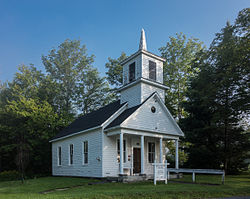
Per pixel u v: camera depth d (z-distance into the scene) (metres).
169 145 31.80
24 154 25.22
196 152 22.02
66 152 22.38
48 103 31.89
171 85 30.98
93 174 17.20
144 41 19.45
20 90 31.77
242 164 22.36
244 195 10.33
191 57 30.61
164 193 10.02
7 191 12.31
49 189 12.59
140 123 16.58
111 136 17.20
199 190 10.73
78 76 37.47
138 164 18.50
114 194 9.69
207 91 19.73
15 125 31.44
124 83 20.17
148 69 18.77
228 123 21.42
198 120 23.11
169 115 18.70
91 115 23.69
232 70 18.19
